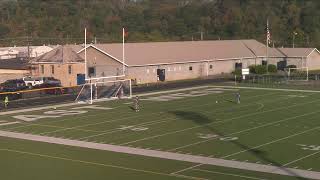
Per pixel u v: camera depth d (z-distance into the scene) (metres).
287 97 85.38
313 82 109.44
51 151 47.41
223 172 39.31
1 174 39.38
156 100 83.38
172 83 112.62
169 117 66.19
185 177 38.03
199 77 128.00
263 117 65.44
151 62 116.44
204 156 44.75
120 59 112.06
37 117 67.06
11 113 70.62
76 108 75.31
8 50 137.75
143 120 64.19
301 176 37.97
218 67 135.75
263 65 138.88
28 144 50.62
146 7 130.38
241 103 78.50
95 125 60.97
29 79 97.00
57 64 108.50
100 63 113.75
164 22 127.06
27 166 41.88
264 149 47.31
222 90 96.75
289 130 56.53
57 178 38.09
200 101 81.44
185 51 130.75
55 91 93.19
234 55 139.25
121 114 69.19
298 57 144.38
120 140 52.12
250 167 40.78
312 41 94.44
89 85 87.81
